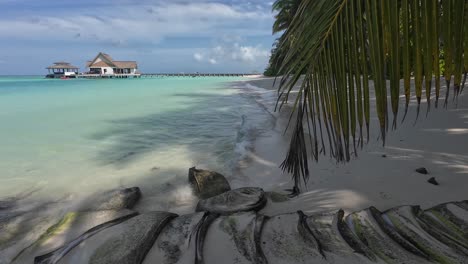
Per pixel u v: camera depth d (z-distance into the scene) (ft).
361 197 11.38
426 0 3.86
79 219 11.68
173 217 10.72
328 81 4.94
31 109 48.62
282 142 22.85
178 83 162.30
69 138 27.50
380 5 4.16
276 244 8.49
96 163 19.98
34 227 11.71
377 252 7.61
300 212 10.14
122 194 13.74
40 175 17.78
